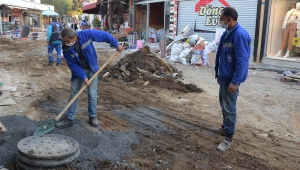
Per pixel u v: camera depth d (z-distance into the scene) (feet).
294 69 37.09
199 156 13.56
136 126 16.99
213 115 19.42
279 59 38.86
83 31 14.89
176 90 25.62
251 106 21.59
